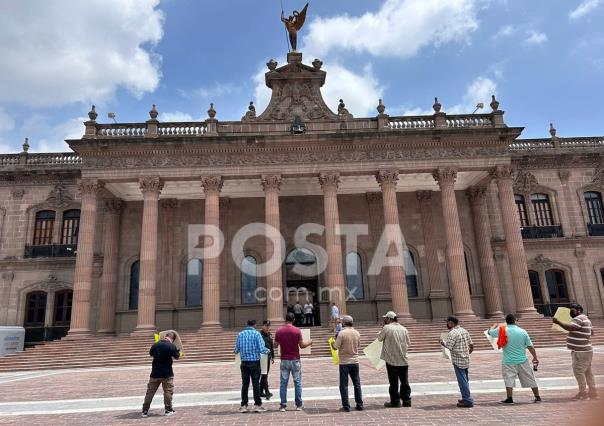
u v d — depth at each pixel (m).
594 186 36.91
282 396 10.23
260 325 32.81
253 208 35.38
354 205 35.62
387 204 29.80
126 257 34.00
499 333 10.45
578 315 10.58
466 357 9.98
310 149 30.42
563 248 35.66
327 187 29.89
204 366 21.47
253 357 10.42
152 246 28.62
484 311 33.53
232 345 25.06
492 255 34.41
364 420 8.93
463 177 34.56
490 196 36.44
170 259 33.62
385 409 9.95
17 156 36.47
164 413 10.25
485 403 10.18
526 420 8.38
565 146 37.44
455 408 9.76
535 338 25.11
